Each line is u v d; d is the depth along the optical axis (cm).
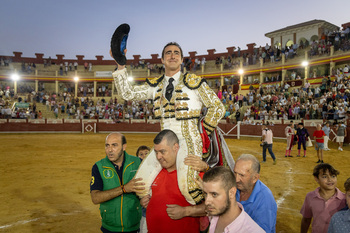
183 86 232
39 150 1430
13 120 2612
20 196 627
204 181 164
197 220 219
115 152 267
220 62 3472
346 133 1531
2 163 1054
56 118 2923
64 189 686
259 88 2748
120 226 272
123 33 233
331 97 1909
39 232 437
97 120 2791
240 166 218
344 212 214
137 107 2936
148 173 225
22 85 3631
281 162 1096
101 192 256
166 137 205
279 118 2081
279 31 3450
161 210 213
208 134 224
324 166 276
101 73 3691
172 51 237
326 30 3225
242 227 167
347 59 2452
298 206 565
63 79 3669
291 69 3020
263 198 222
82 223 473
